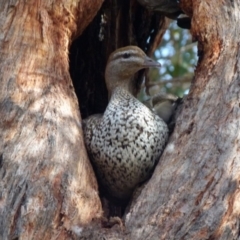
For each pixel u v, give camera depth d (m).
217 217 8.73
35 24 10.23
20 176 8.96
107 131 10.22
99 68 13.08
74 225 8.73
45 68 10.01
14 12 10.25
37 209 8.66
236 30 10.30
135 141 10.13
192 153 9.30
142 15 13.23
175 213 8.81
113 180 10.49
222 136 9.34
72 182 9.05
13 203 8.73
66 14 10.51
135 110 10.32
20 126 9.42
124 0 12.99
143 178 10.34
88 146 10.37
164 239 8.65
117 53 11.54
